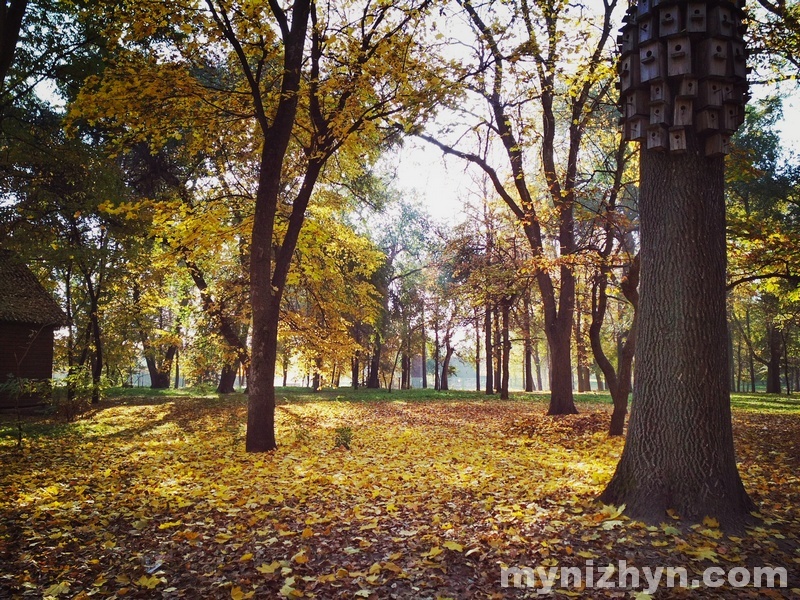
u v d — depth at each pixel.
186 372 28.97
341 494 5.93
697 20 4.55
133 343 28.28
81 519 5.14
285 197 14.84
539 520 4.73
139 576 3.84
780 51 9.52
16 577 3.81
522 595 3.43
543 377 82.12
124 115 9.84
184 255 12.26
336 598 3.45
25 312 18.69
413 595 3.46
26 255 15.85
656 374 4.78
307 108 10.95
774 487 5.97
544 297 15.96
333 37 9.30
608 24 11.07
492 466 7.54
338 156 13.27
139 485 6.66
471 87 9.96
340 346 15.56
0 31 7.89
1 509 5.55
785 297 19.11
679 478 4.56
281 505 5.56
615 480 5.03
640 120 4.88
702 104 4.66
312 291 15.55
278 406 20.42
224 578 3.77
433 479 6.68
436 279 34.81
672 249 4.79
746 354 51.75
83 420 15.62
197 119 10.90
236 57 10.80
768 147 24.30
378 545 4.32
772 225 12.09
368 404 22.39
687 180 4.79
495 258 20.20
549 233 17.12
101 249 17.12
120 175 17.81
